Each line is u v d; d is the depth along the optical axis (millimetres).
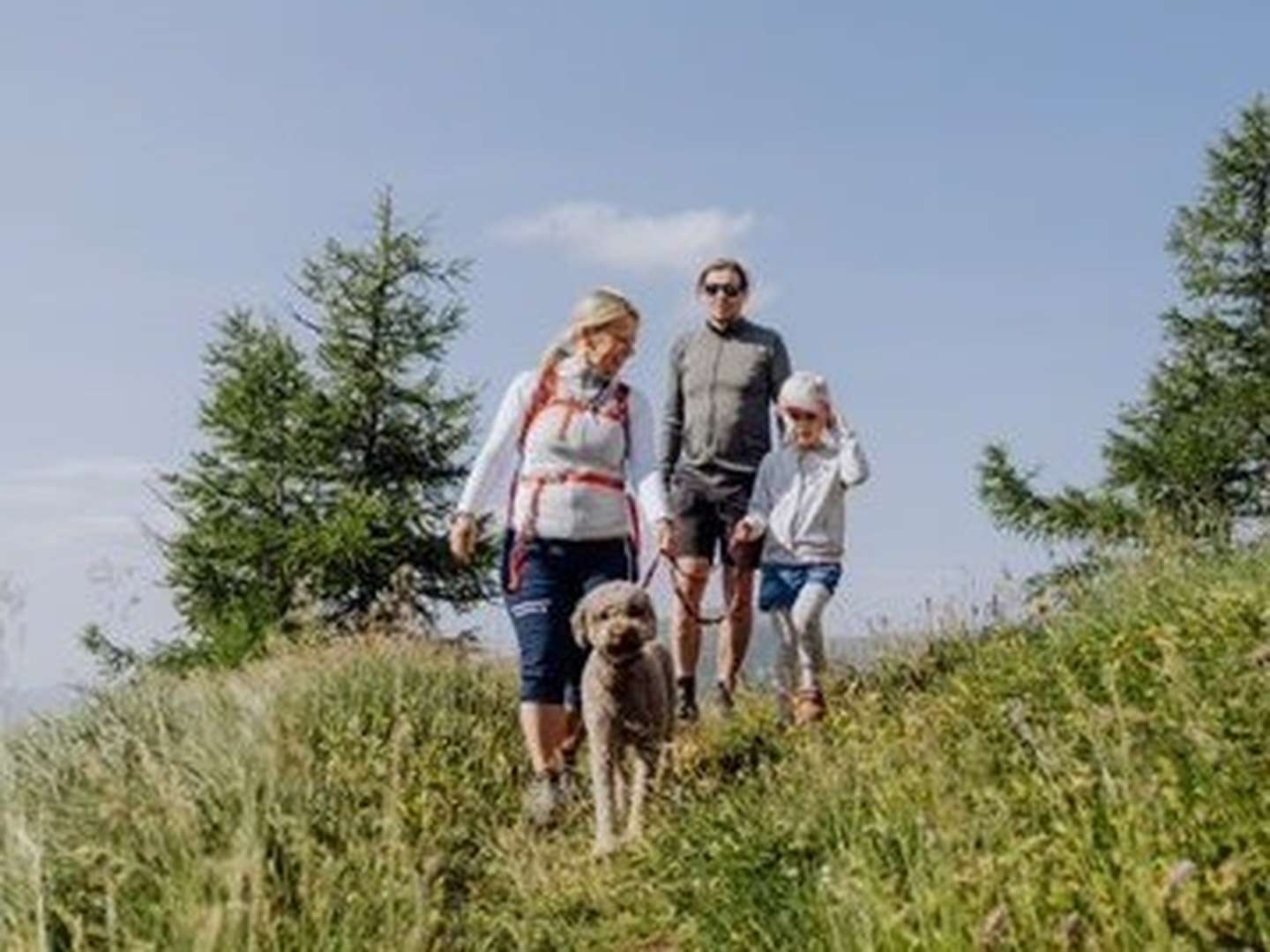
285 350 23922
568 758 8242
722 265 9500
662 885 6238
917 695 7641
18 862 5344
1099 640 6980
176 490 23109
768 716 9133
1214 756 4207
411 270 24656
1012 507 19047
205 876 5102
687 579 9477
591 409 7605
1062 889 4016
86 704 9000
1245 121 20109
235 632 21156
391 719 10164
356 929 5285
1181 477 18234
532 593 7664
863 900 4445
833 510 8742
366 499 22844
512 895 6707
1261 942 3578
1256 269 19938
